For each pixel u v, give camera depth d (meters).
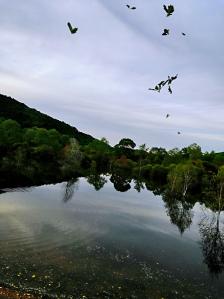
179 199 78.00
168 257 31.78
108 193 72.81
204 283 26.41
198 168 96.44
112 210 52.75
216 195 58.62
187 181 80.56
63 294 20.64
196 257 33.19
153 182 116.12
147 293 22.75
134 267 27.52
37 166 90.12
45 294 20.23
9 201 46.62
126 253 31.00
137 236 38.12
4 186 57.72
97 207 53.44
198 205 72.62
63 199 55.78
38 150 103.69
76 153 114.38
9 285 20.59
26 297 19.47
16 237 30.44
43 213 42.66
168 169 117.38
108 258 28.80
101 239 34.47
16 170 74.31
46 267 24.52
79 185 78.44
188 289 24.62
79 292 21.28
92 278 23.84
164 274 26.97
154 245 35.34
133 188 90.75
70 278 23.23
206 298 23.47
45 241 30.72
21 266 23.91
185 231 44.56
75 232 35.66
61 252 28.45
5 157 88.56
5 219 36.47
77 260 27.06
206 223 52.44
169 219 51.91
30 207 45.03
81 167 118.56
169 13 9.09
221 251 36.47
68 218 42.03
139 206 60.94
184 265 30.11
